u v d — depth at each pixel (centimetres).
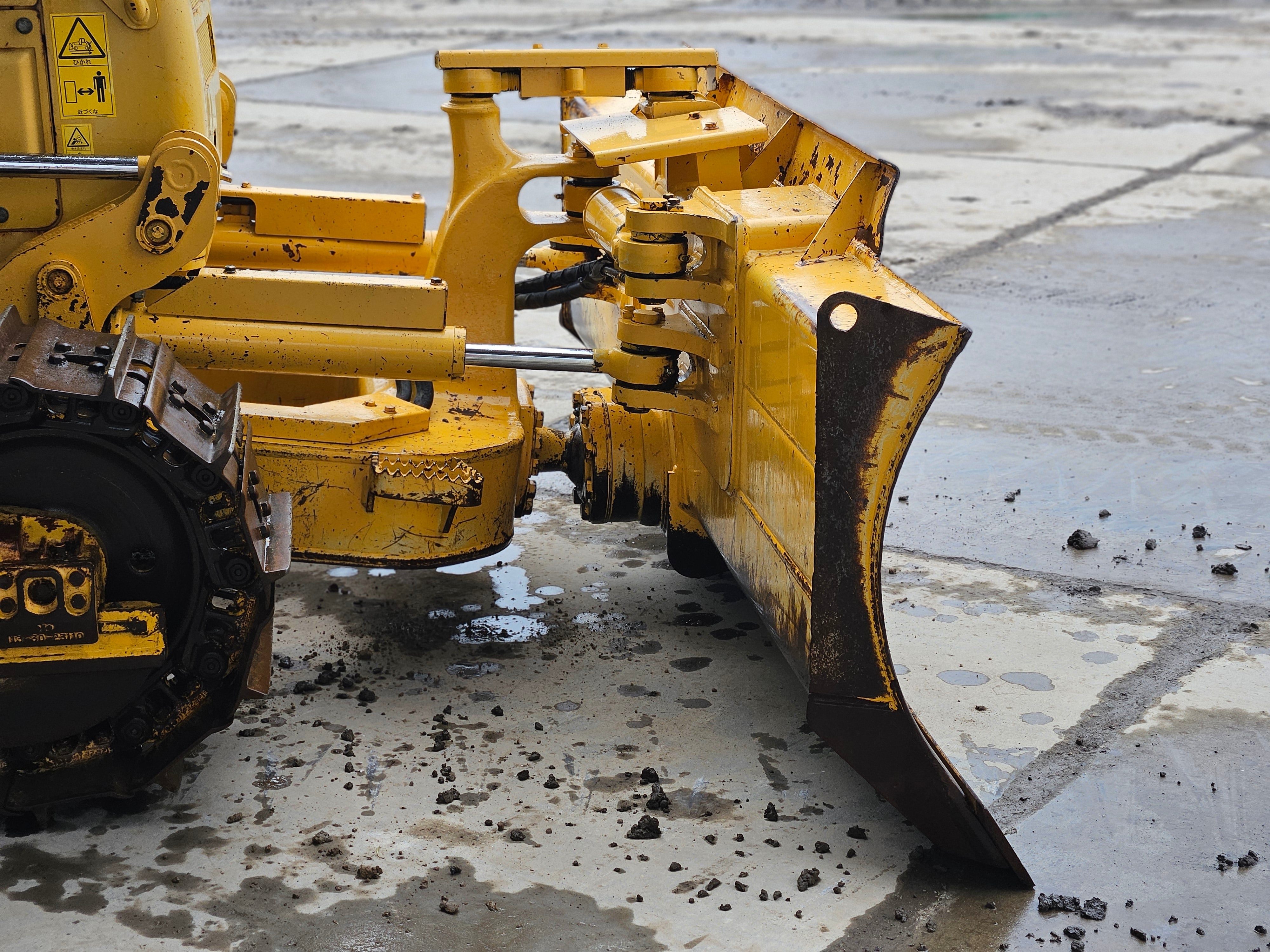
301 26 1836
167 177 256
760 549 282
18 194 260
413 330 293
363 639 329
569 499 428
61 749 253
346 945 220
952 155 1012
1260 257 726
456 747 280
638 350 305
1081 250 743
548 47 1566
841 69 1467
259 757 275
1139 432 478
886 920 228
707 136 312
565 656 322
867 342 224
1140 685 308
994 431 480
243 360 287
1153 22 1997
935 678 310
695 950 219
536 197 859
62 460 240
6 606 237
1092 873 242
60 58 256
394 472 291
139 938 221
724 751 280
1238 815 259
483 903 230
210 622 251
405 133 1059
